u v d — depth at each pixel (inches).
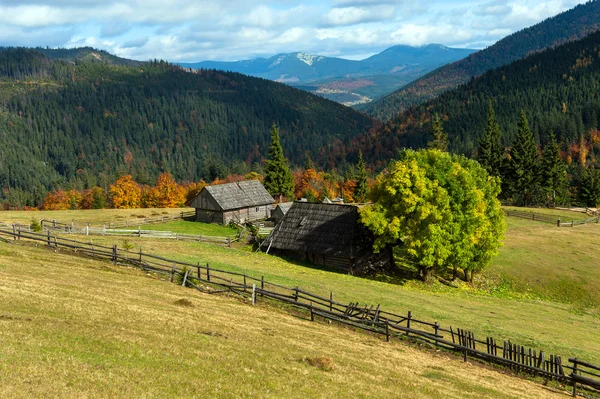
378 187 1991.9
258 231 2583.7
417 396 787.4
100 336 800.9
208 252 2004.2
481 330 1326.3
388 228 1904.5
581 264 2230.6
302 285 1550.2
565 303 1937.7
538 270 2159.2
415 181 1873.8
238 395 671.1
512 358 1095.0
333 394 736.3
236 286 1306.6
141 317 946.1
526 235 2753.4
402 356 1011.9
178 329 912.3
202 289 1304.1
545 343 1278.3
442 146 4751.5
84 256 1529.3
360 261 2082.9
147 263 1497.3
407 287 1911.9
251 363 800.3
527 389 926.4
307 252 2156.7
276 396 689.0
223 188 3097.9
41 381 611.8
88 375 650.2
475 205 1982.0
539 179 4092.0
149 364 724.0
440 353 1097.4
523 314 1644.9
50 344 733.9
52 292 1027.3
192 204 3102.9
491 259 2110.0
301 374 792.9
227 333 944.9
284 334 1012.5
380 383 818.8
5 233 1720.0
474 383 904.9
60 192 6378.0
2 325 780.0
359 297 1517.0
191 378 699.4
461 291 1973.4
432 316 1406.3
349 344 1029.2
